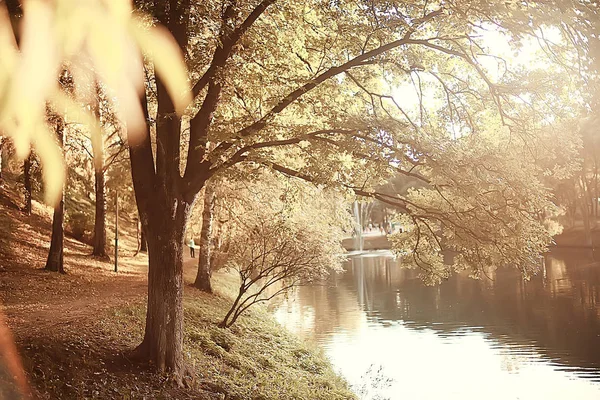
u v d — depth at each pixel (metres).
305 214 25.08
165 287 14.06
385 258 78.25
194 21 11.14
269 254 22.14
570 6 8.84
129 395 12.41
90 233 39.22
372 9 13.14
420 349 26.67
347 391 18.75
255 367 18.02
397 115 17.06
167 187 13.86
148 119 12.71
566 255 66.12
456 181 13.73
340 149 13.25
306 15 15.02
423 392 20.41
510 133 15.05
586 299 38.03
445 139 14.35
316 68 16.42
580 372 22.70
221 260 35.78
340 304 39.78
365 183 15.05
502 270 56.31
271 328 24.17
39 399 10.73
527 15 10.04
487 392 20.47
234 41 12.54
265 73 14.28
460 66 15.95
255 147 13.59
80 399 11.38
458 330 30.95
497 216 14.22
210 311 22.44
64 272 26.20
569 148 14.38
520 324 31.98
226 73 12.64
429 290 46.25
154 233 14.02
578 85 10.24
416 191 16.22
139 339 15.46
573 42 9.27
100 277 27.39
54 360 12.45
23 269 25.27
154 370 13.80
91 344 13.91
